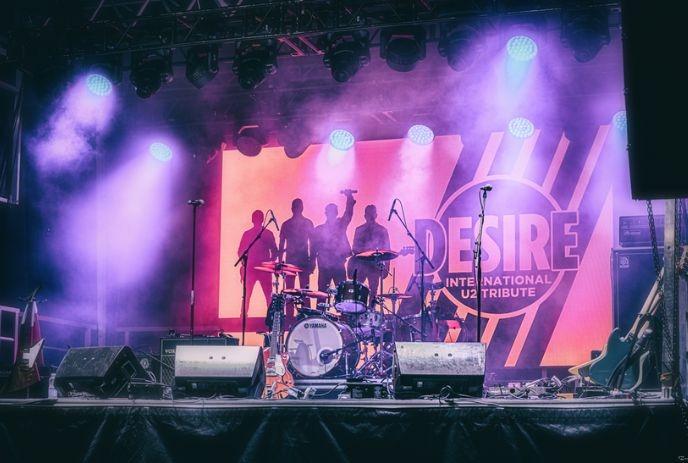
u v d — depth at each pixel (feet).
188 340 29.96
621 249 31.09
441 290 38.50
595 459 20.36
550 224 38.14
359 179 39.78
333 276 39.40
